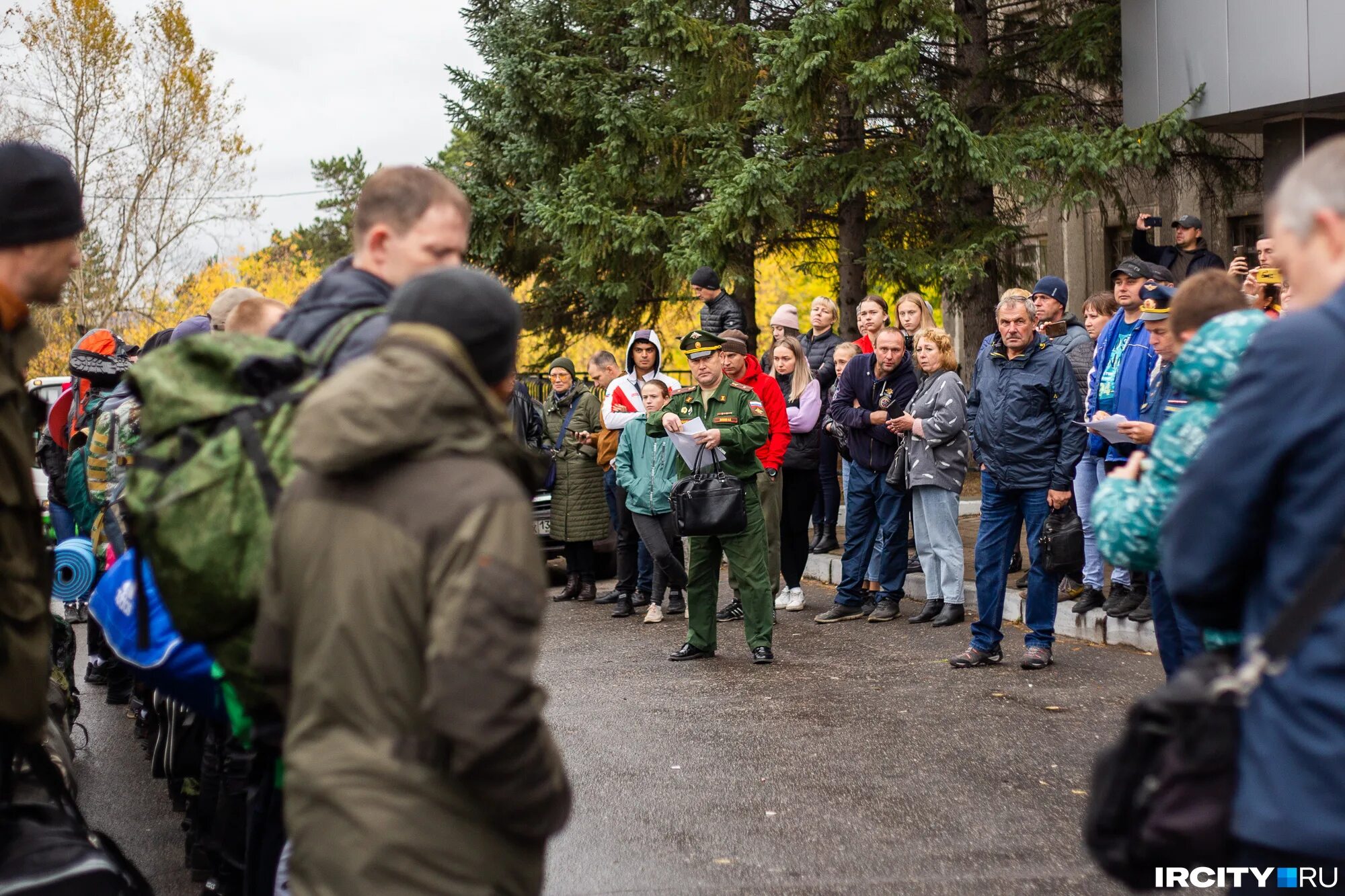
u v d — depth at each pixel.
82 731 6.74
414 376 2.11
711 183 14.77
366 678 2.06
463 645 1.99
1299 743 1.91
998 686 6.59
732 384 7.55
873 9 13.62
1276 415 1.96
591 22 17.31
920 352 8.22
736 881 4.09
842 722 6.01
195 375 2.59
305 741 2.11
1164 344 5.40
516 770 2.04
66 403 7.75
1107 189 14.34
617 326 20.36
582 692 6.91
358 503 2.12
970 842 4.36
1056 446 6.77
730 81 15.38
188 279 35.81
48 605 2.67
